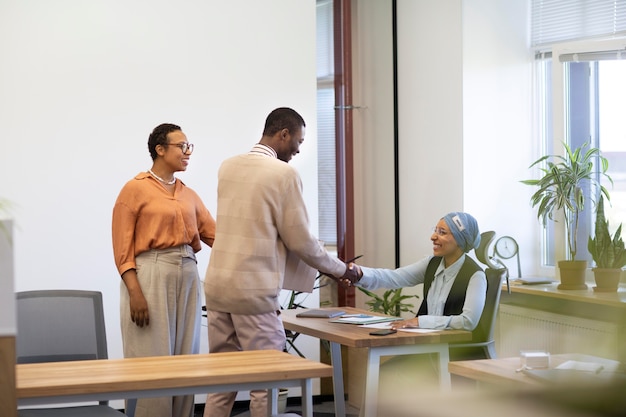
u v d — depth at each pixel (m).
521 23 5.89
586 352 4.88
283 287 3.92
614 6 5.48
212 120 5.79
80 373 2.59
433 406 1.77
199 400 5.80
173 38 5.72
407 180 6.21
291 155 3.99
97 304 3.66
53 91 5.52
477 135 5.76
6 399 2.15
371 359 3.61
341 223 6.35
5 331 2.14
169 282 4.09
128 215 4.09
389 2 6.33
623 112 5.43
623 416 1.47
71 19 5.55
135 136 5.64
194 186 5.76
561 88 5.61
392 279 4.32
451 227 4.09
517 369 2.81
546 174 5.35
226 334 3.84
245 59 5.85
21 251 5.45
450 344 3.98
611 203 5.50
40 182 5.49
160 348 4.08
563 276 5.16
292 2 5.93
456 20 5.76
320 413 5.61
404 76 6.24
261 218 3.73
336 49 6.35
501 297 5.62
